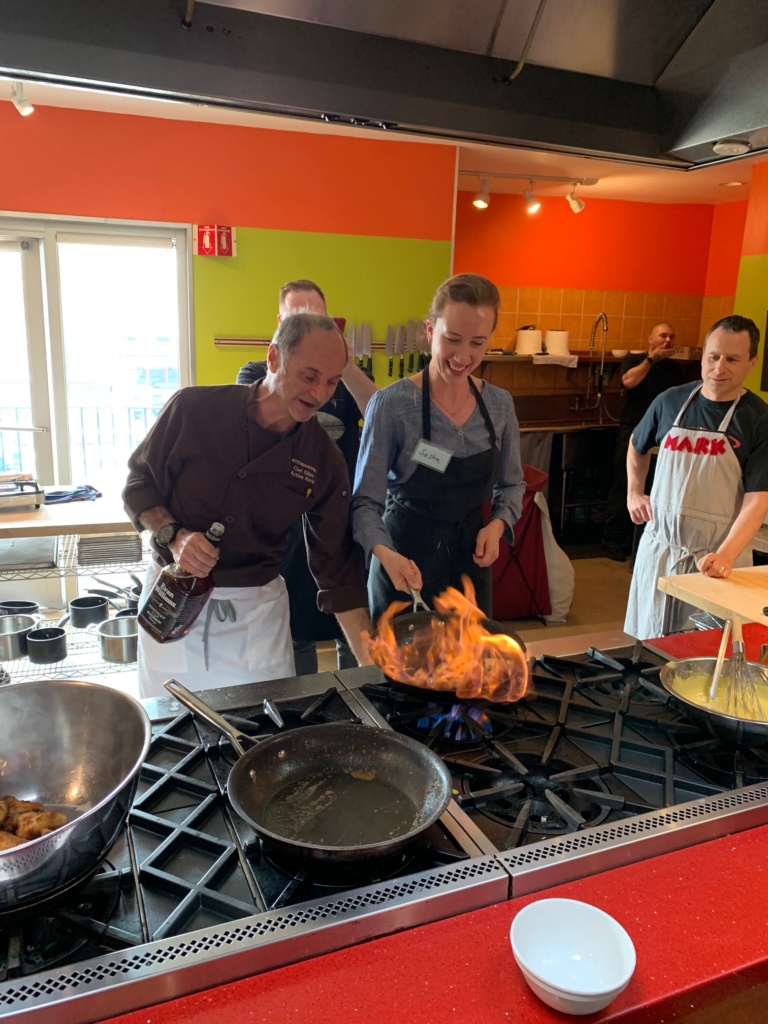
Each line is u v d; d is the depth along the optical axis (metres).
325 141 4.27
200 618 1.71
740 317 2.34
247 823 0.87
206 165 4.11
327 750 1.08
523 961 0.70
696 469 2.46
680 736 1.22
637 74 1.26
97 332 4.27
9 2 0.90
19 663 3.06
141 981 0.69
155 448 1.60
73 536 3.43
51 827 0.90
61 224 4.02
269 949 0.74
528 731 1.23
